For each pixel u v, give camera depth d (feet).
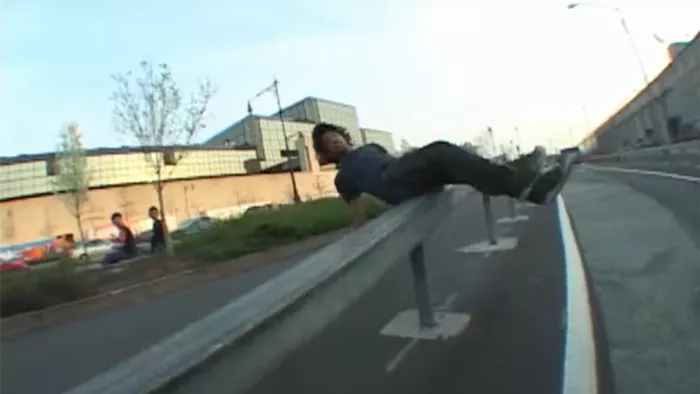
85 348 23.68
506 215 39.63
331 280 7.36
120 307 35.55
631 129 222.48
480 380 11.02
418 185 12.84
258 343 5.58
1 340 29.30
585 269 18.06
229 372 5.15
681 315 11.78
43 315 32.50
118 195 247.70
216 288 36.70
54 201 237.25
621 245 20.06
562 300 15.21
